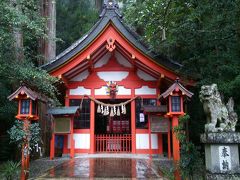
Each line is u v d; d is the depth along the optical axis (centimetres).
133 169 820
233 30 931
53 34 1488
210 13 905
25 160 727
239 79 943
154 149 1215
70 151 1194
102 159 1082
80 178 679
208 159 689
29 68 841
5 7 711
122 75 1306
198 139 1282
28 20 768
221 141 659
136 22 1466
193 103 1308
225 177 643
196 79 1105
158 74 1181
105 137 1295
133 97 1277
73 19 2131
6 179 756
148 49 1155
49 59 1457
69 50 1164
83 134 1252
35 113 799
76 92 1288
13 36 869
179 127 738
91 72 1302
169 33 1091
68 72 1189
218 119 685
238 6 812
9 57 839
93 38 1162
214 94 693
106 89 1291
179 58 1272
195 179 760
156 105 1209
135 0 1418
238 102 1023
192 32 994
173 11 1076
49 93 945
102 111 1243
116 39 1176
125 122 1494
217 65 1059
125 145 1295
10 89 1231
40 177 696
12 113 1250
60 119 1158
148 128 1248
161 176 703
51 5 1505
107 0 1213
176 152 744
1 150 1352
